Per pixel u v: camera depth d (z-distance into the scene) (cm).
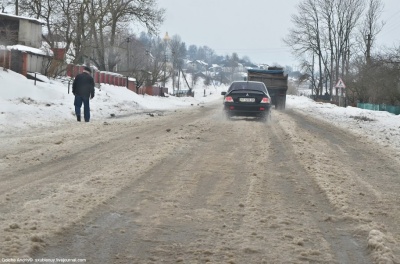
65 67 3491
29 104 1936
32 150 1030
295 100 7050
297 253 480
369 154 1183
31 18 4278
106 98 2947
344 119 2553
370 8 6062
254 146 1181
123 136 1302
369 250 495
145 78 5141
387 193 757
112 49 4972
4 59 2611
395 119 2458
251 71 3653
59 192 671
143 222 562
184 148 1105
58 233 507
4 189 686
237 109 1909
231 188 738
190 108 3484
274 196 698
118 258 453
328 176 851
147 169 849
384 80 3784
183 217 585
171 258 457
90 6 4200
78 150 1045
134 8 4838
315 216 611
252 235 527
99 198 646
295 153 1081
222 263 446
